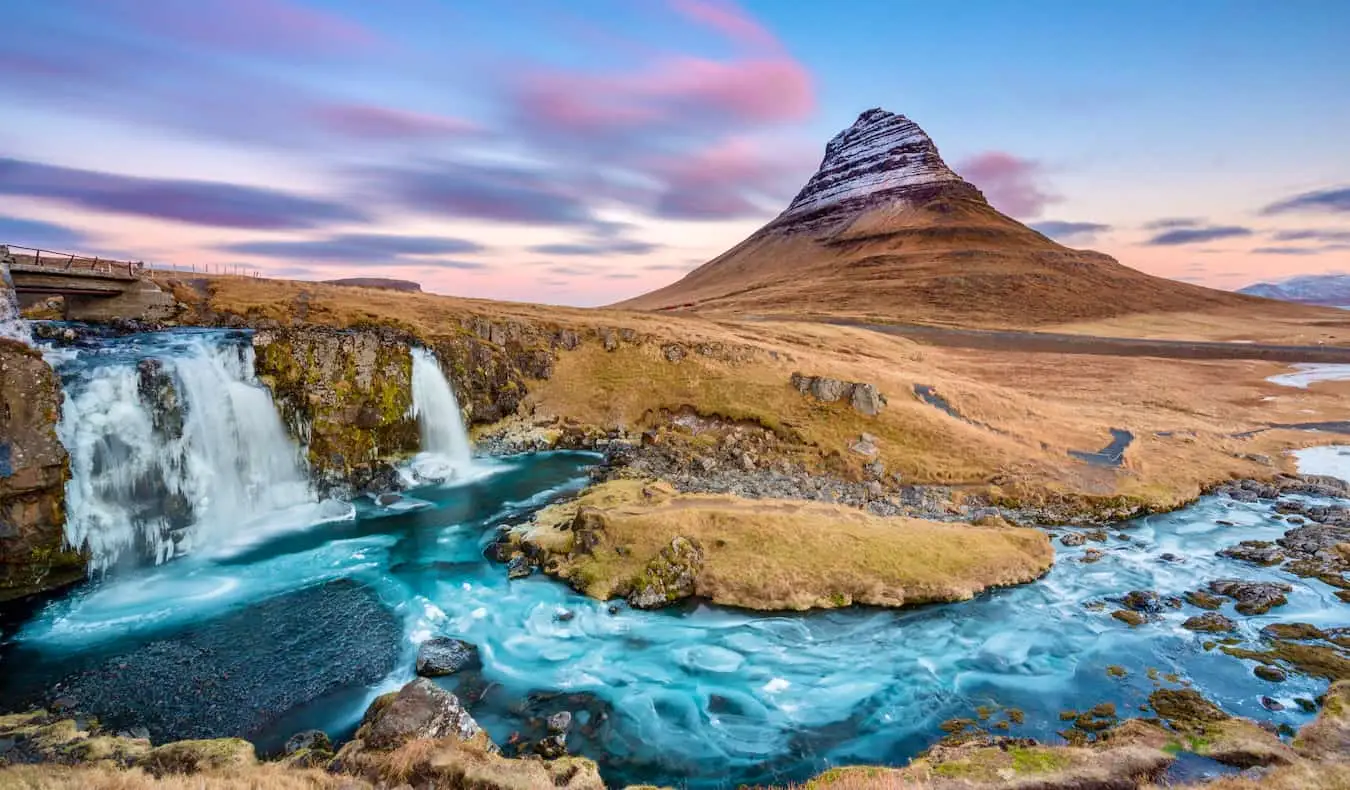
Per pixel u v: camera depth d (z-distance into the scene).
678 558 34.62
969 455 55.84
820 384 64.25
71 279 49.88
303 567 37.25
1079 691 26.48
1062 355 136.00
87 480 35.41
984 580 35.53
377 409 52.31
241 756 20.78
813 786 19.48
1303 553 40.62
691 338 76.00
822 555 35.72
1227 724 23.00
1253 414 82.69
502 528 42.88
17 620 30.47
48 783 16.05
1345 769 18.81
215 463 42.47
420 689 22.41
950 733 23.89
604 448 61.69
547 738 23.27
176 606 32.50
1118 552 41.09
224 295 60.66
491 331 69.06
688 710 25.23
